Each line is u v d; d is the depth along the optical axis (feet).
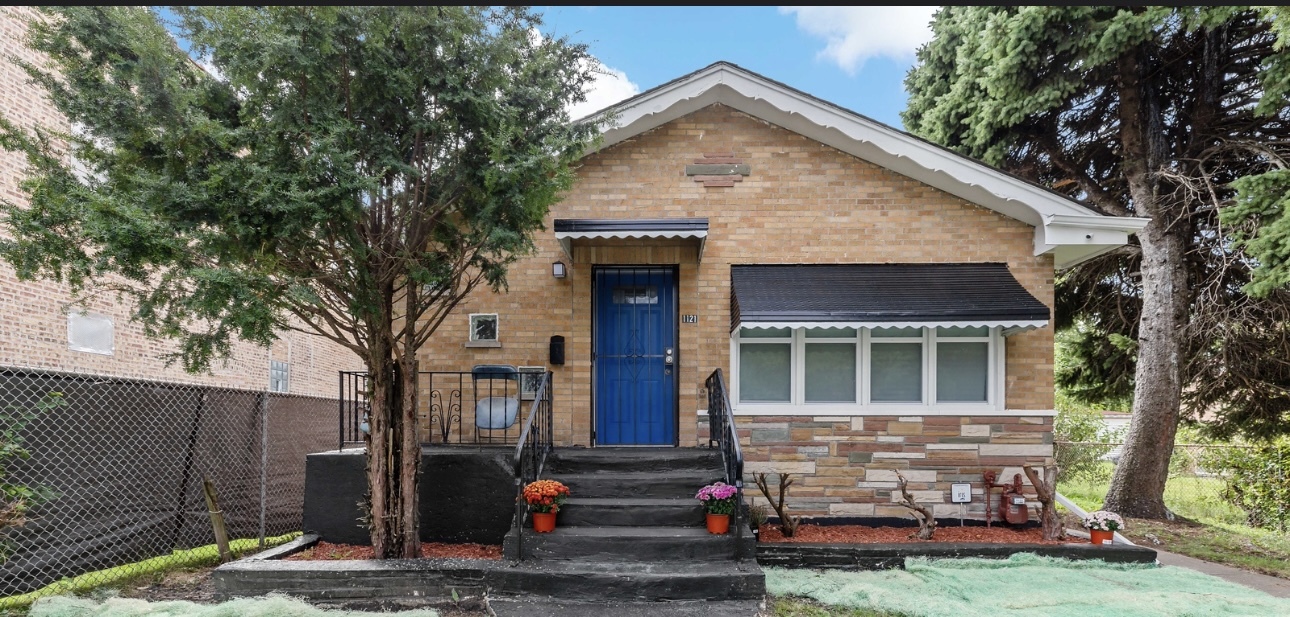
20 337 28.48
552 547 20.34
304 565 19.52
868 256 27.55
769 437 26.68
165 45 16.67
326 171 16.80
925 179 27.43
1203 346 35.83
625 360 28.40
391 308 20.24
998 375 26.61
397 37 17.76
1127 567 22.15
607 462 24.57
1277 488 33.63
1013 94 35.78
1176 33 34.55
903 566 22.11
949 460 26.43
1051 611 17.80
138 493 22.79
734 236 27.76
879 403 26.84
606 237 24.70
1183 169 35.99
